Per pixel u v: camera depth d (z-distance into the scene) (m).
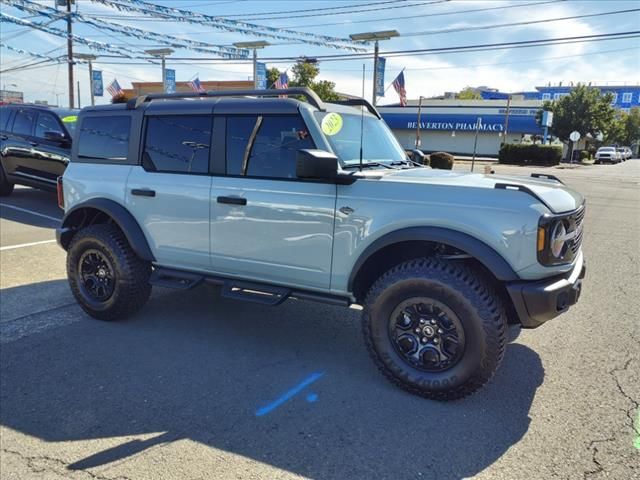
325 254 3.69
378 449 2.83
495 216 3.13
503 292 3.45
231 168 4.07
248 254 4.02
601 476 2.61
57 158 9.89
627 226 10.42
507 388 3.54
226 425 3.07
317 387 3.55
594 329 4.68
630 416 3.17
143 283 4.65
